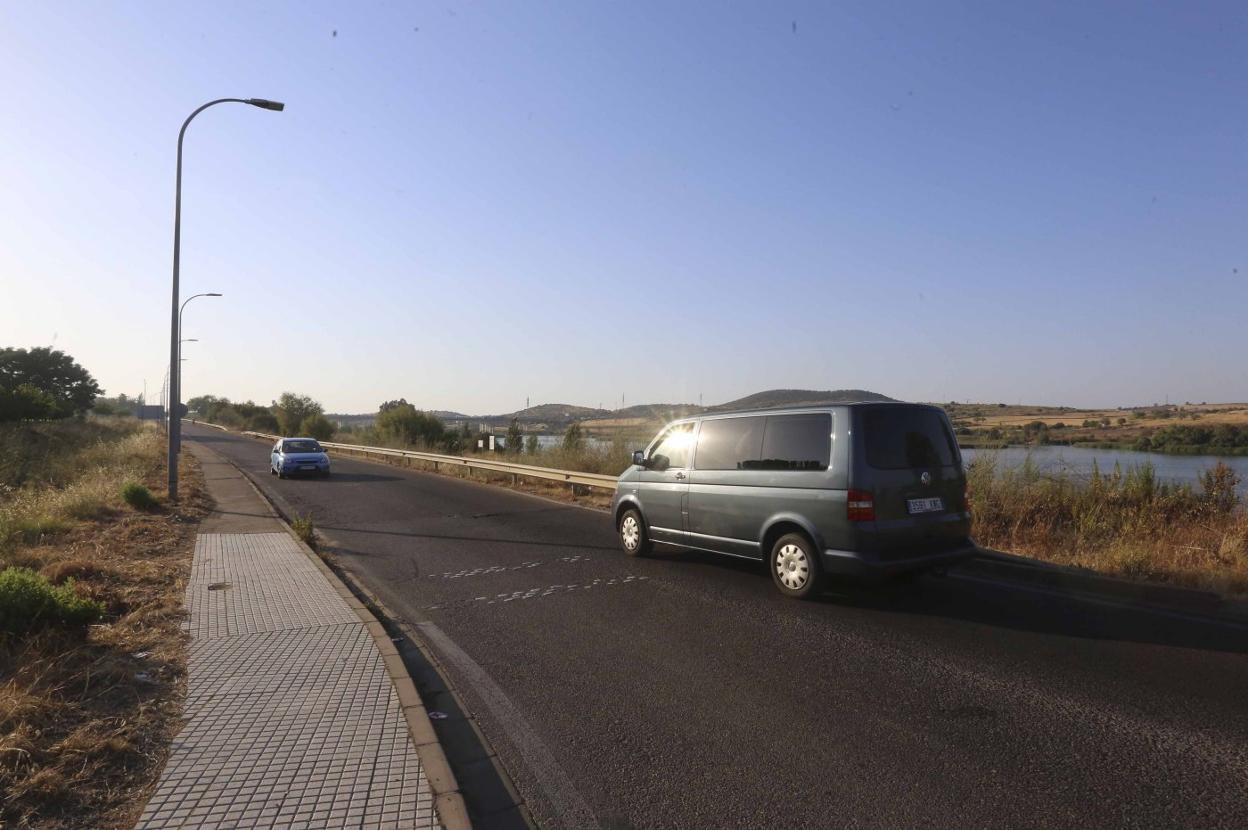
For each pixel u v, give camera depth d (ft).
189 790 11.67
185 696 15.75
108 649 18.88
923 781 12.10
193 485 68.44
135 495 48.67
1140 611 21.95
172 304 55.62
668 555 32.83
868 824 10.88
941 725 14.26
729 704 15.62
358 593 26.99
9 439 92.53
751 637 20.30
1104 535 30.81
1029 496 34.91
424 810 11.03
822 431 23.93
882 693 15.97
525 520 45.11
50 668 16.26
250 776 12.13
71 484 61.05
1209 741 13.26
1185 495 32.68
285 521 46.34
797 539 24.27
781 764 12.85
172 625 21.33
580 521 44.34
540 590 26.61
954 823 10.83
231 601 24.39
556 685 17.04
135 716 14.62
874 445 23.07
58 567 26.45
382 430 141.69
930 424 24.66
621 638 20.54
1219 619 20.93
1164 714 14.47
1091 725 14.06
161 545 35.50
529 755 13.51
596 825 11.12
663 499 30.22
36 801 11.43
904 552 23.04
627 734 14.28
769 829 10.84
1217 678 16.34
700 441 28.96
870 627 20.97
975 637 19.76
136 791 11.82
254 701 15.43
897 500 23.03
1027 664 17.52
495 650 19.76
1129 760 12.63
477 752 13.71
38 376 265.54
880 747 13.39
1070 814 11.00
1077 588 24.98
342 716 14.62
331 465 106.42
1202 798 11.35
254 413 345.10
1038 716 14.55
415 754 12.92
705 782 12.30
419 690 16.96
